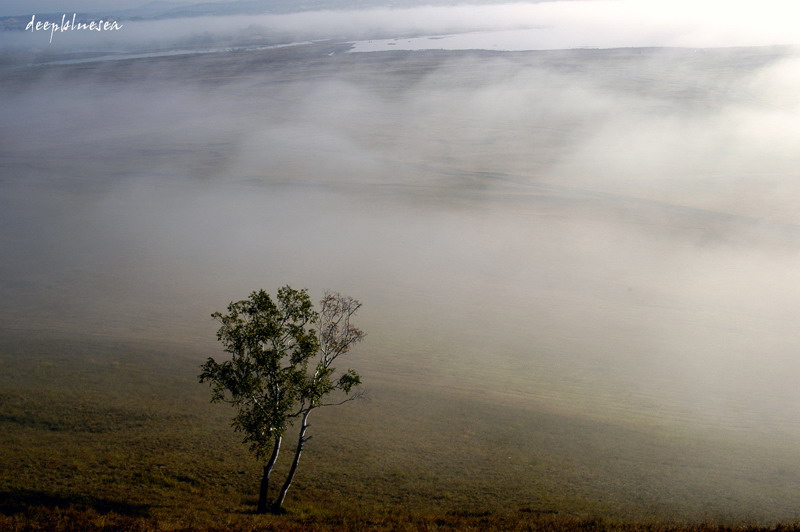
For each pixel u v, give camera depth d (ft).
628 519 96.32
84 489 98.27
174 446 122.11
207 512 92.22
